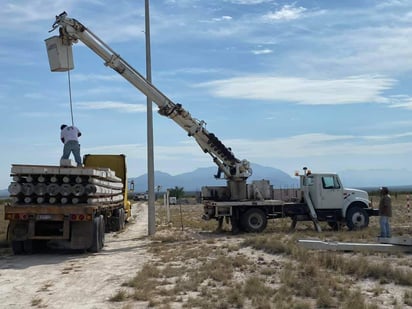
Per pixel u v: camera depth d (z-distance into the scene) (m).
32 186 15.96
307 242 15.15
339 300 9.17
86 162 27.69
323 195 23.31
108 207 20.12
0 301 9.73
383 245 14.68
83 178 16.33
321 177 23.42
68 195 16.28
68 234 16.31
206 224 27.83
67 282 11.65
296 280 10.52
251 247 16.38
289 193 23.80
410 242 14.50
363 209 23.47
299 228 24.45
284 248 14.71
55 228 16.91
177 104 21.84
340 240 18.42
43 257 16.05
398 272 10.98
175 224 28.25
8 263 14.78
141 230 26.56
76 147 18.03
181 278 11.50
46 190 16.03
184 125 22.47
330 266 12.25
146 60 23.30
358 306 8.51
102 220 17.98
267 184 23.77
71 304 9.41
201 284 10.86
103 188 18.52
